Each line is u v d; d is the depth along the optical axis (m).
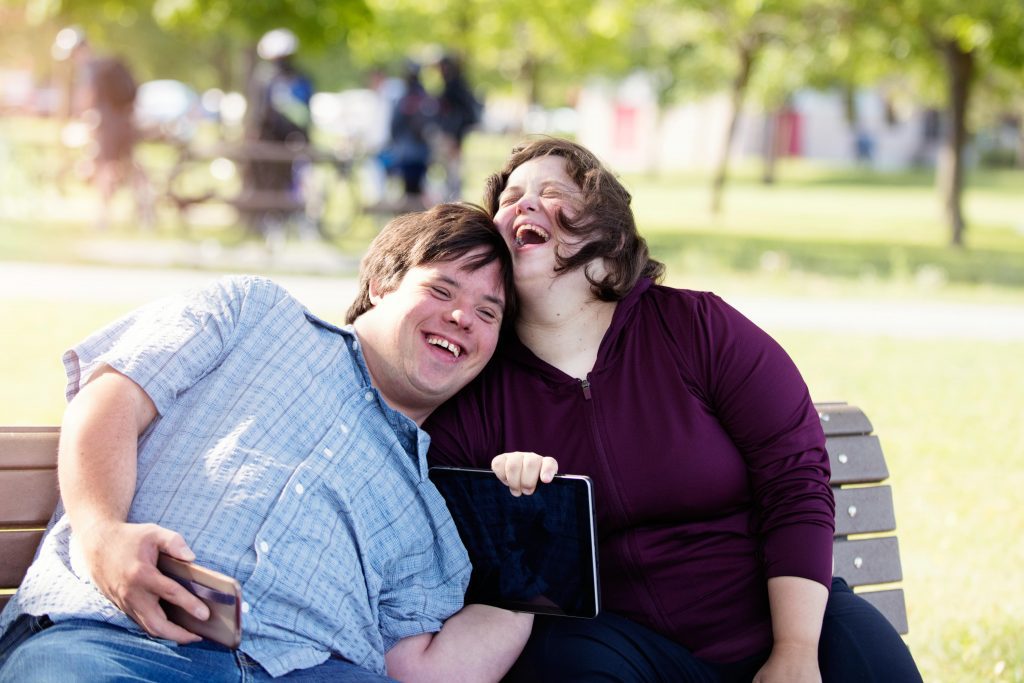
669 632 2.88
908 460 6.72
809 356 9.37
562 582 2.77
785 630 2.78
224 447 2.61
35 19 17.53
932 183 43.53
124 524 2.41
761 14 21.28
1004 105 39.97
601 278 2.94
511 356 3.03
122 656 2.39
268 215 14.01
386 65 33.59
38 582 2.56
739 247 17.30
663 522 2.90
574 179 2.99
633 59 34.09
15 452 2.79
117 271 12.05
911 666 2.80
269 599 2.52
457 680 2.76
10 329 8.97
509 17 21.97
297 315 2.83
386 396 2.96
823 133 56.66
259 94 14.61
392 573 2.78
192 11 14.61
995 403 8.05
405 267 2.89
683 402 2.90
